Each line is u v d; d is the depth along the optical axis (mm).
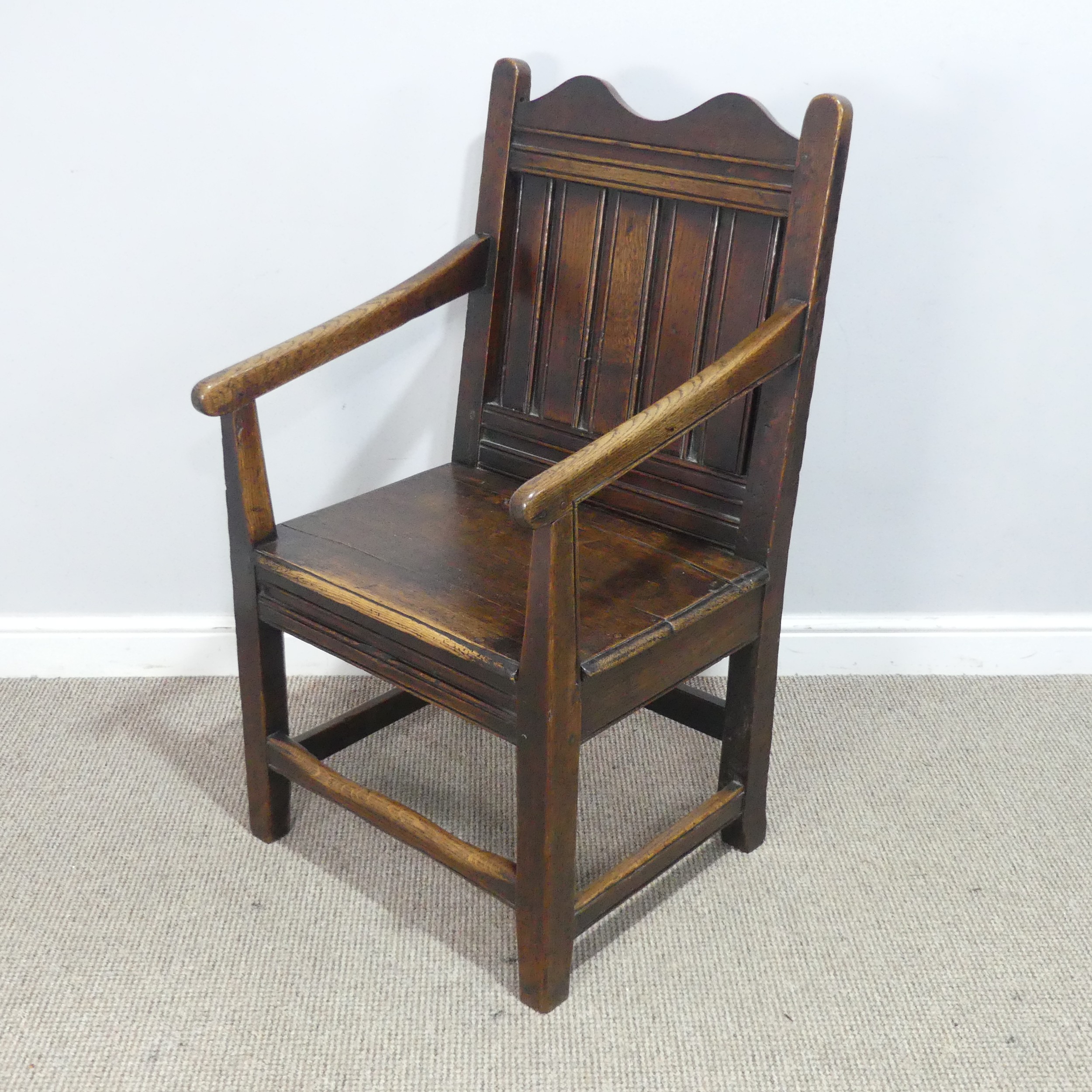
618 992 1298
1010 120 1548
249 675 1415
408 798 1604
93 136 1567
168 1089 1171
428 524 1389
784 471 1273
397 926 1387
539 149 1413
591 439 1435
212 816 1567
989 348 1681
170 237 1626
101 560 1818
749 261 1284
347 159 1599
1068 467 1763
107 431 1734
